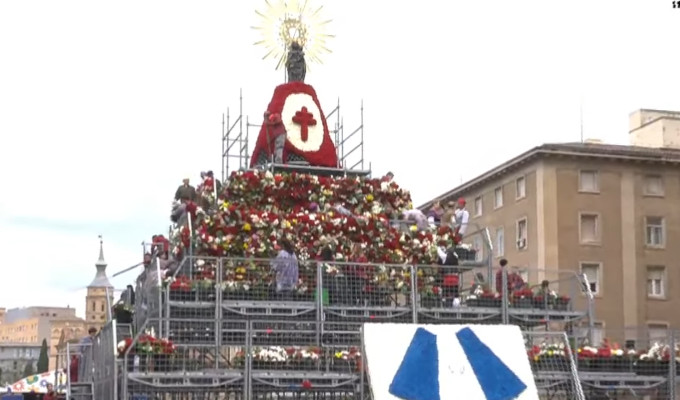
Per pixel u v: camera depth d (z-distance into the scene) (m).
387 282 29.19
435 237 32.28
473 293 29.67
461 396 23.08
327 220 31.23
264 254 30.00
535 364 26.39
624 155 69.31
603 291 68.06
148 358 24.34
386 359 23.14
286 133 36.34
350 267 29.08
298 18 38.91
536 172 69.38
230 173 34.50
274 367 25.33
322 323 27.38
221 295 27.39
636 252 69.19
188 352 25.06
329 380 25.27
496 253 73.50
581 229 68.69
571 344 28.98
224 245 29.75
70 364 31.31
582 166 69.38
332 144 37.00
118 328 30.30
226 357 26.50
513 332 24.17
